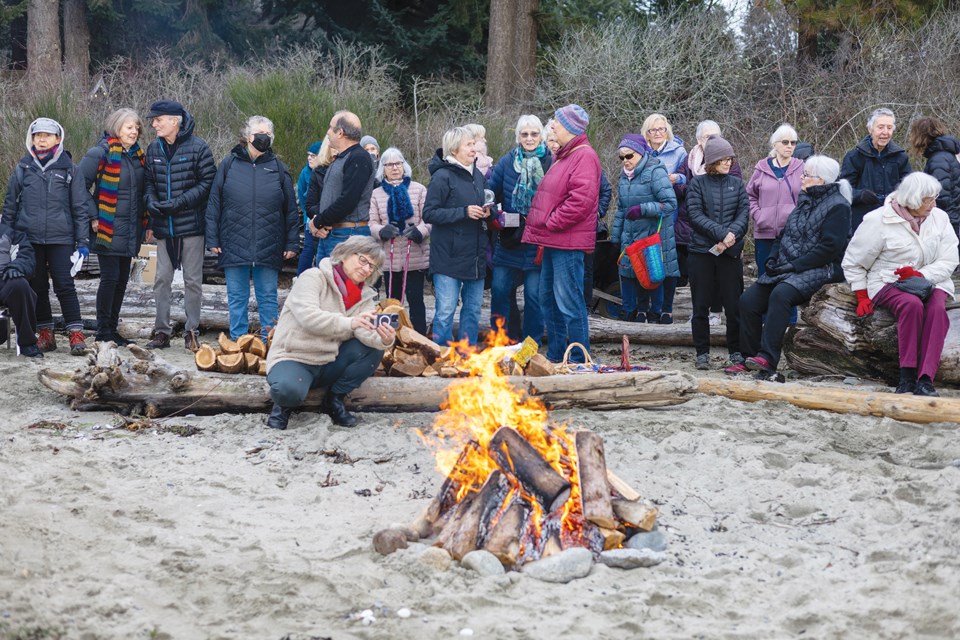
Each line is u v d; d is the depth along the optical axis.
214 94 15.47
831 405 6.86
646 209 9.26
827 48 18.05
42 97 13.79
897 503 5.12
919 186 7.22
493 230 8.80
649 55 16.86
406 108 18.02
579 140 7.64
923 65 15.34
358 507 5.00
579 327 7.83
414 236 8.72
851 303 7.93
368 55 19.30
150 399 6.50
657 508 5.07
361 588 4.00
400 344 6.86
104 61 21.39
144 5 20.58
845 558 4.46
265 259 8.55
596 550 4.36
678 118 16.83
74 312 8.59
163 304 9.03
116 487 5.17
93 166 8.61
